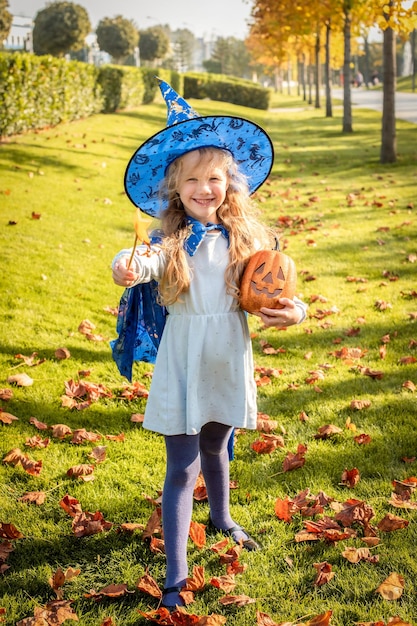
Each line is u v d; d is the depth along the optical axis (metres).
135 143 17.44
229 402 2.64
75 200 10.33
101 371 4.84
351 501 3.15
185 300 2.56
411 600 2.57
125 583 2.71
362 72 99.62
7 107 14.24
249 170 2.90
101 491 3.37
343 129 24.28
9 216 8.73
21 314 5.67
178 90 38.19
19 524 3.08
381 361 5.05
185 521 2.62
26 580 2.73
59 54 61.00
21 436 3.87
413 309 6.17
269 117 33.59
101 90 22.56
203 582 2.61
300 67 71.19
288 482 3.46
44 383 4.55
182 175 2.56
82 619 2.51
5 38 57.84
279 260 2.62
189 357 2.54
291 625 2.40
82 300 6.19
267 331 5.77
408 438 3.85
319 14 23.45
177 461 2.62
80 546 2.96
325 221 10.09
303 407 4.33
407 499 3.23
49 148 14.09
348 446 3.80
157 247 2.51
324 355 5.23
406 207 10.91
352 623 2.47
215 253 2.59
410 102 42.53
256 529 3.08
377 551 2.87
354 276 7.27
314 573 2.75
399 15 10.12
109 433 4.00
